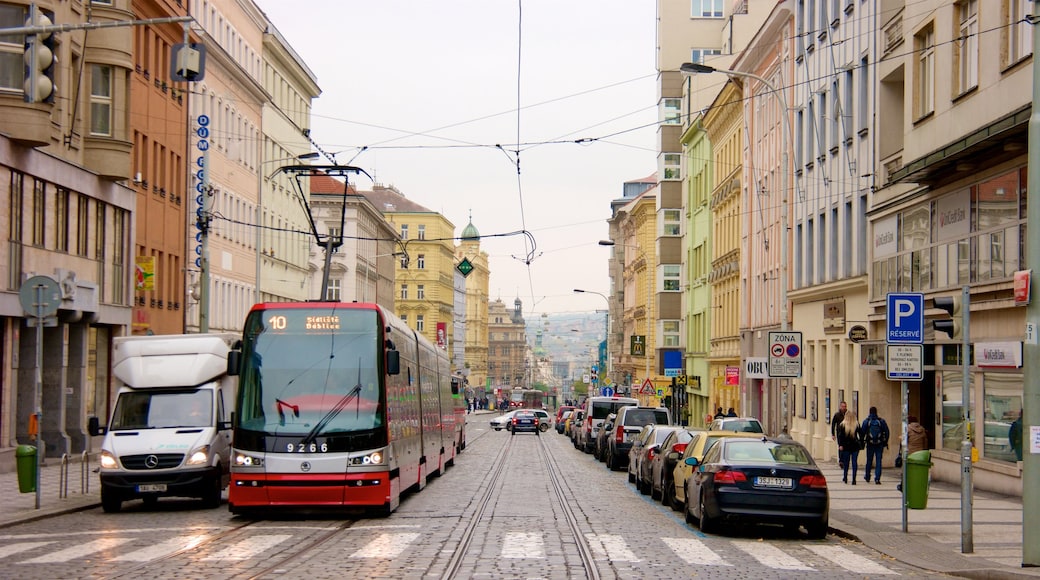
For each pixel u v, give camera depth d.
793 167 47.81
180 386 24.72
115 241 41.38
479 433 87.50
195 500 26.75
